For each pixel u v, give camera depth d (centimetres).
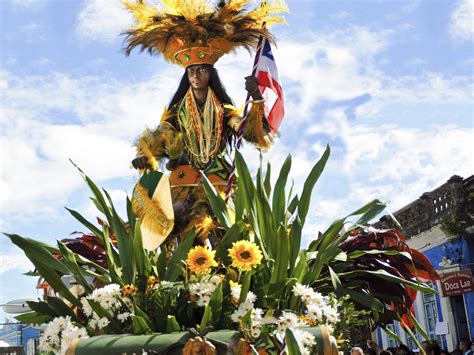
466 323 1977
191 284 450
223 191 561
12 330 1855
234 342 393
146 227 484
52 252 509
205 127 567
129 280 478
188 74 579
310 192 524
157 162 570
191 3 573
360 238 561
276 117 590
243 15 584
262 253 477
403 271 562
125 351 399
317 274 496
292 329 404
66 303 520
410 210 2250
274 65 589
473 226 1928
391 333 574
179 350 396
